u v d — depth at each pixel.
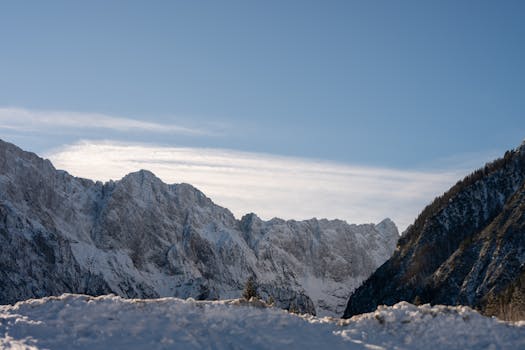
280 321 42.03
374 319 42.56
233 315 42.41
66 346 36.41
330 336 40.44
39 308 42.34
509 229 145.88
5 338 37.19
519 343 38.84
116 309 41.84
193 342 37.81
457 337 39.81
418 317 42.19
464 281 145.12
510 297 110.75
